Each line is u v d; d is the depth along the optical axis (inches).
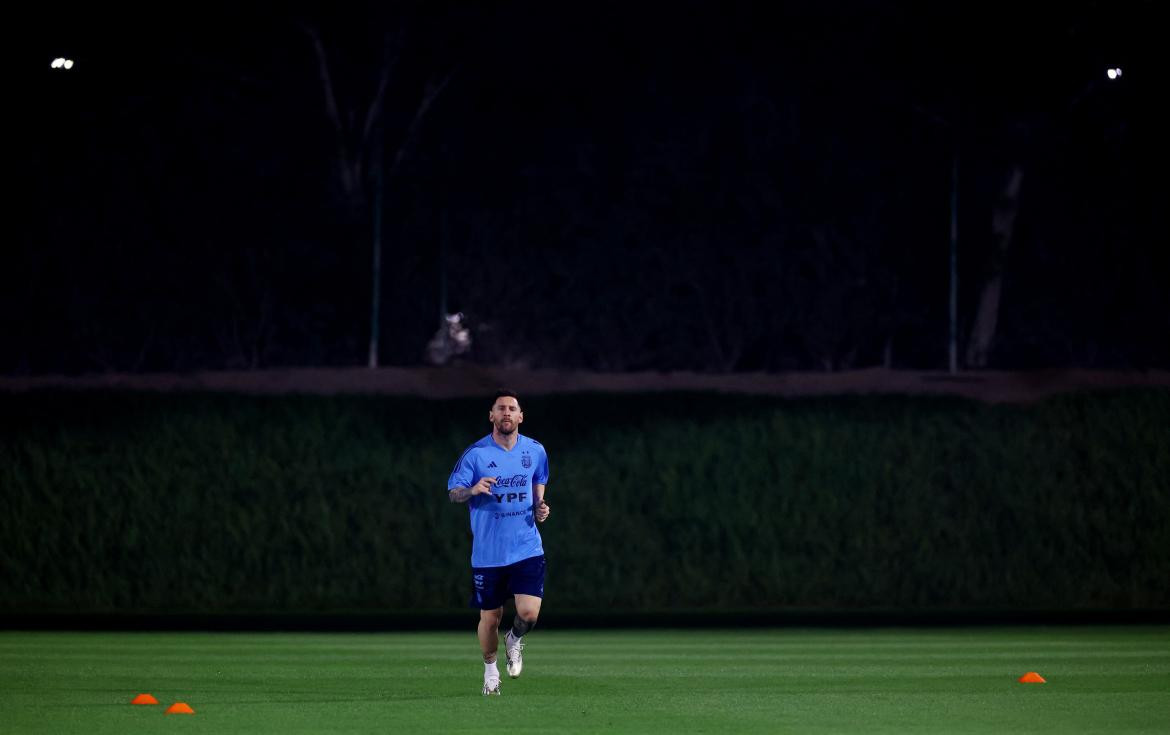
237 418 4512.8
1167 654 2741.1
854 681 2186.3
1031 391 4945.9
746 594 4456.2
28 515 4375.0
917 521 4525.1
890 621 3959.2
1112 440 4608.8
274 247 6117.1
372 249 6097.4
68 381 4810.5
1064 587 4510.3
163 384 4827.8
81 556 4362.7
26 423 4456.2
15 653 2763.3
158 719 1656.0
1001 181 6141.7
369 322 6048.2
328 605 4387.3
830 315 6092.5
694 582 4446.4
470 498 1891.0
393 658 2672.2
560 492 4483.3
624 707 1798.7
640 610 4409.5
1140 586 4517.7
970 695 1957.4
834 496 4525.1
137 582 4360.2
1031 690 2028.8
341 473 4480.8
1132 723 1632.6
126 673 2315.5
